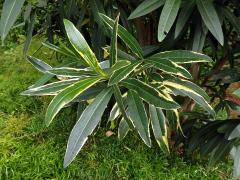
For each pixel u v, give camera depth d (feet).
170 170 2.90
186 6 1.77
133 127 1.56
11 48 4.73
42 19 2.76
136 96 1.49
